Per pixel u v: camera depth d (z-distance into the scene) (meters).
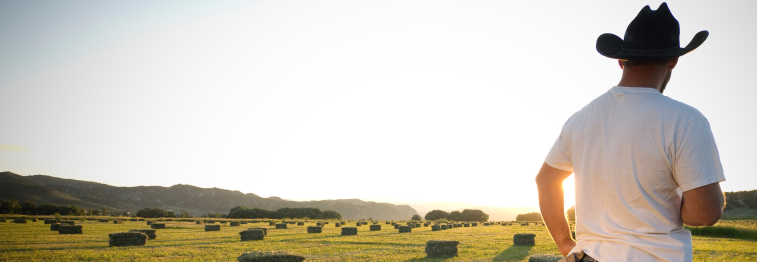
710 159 1.33
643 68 1.54
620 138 1.47
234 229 41.62
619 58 1.54
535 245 22.31
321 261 15.49
